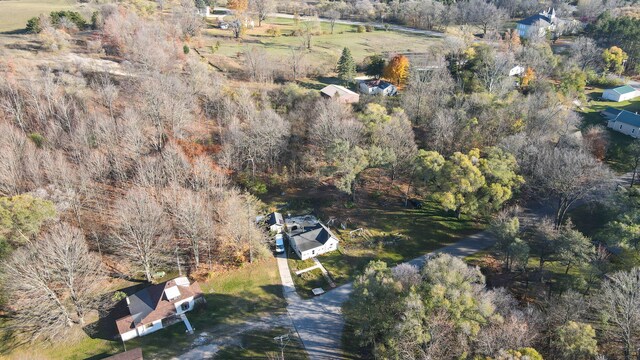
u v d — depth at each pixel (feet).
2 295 215.92
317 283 250.37
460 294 176.96
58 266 209.26
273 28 595.06
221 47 501.97
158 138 319.06
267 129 321.52
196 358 202.28
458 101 382.22
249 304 234.58
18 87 333.83
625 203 245.24
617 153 351.25
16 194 256.73
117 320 211.61
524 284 236.63
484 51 449.48
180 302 223.30
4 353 201.67
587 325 167.94
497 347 160.97
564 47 574.56
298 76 455.22
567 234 223.10
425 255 270.46
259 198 319.68
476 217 302.04
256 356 204.44
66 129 312.91
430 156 281.74
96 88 352.08
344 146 284.20
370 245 279.08
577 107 442.91
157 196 276.82
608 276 198.39
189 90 358.02
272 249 274.98
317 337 215.51
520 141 306.76
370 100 395.75
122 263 253.24
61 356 201.16
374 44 577.02
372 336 192.44
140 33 399.65
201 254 264.93
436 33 645.92
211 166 309.22
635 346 177.47
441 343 168.76
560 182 260.83
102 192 285.43
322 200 320.50
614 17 604.08
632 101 467.11
